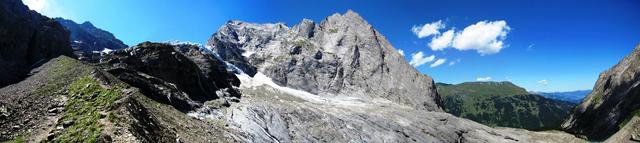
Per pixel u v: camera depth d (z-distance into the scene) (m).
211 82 143.12
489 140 173.00
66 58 94.19
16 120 52.31
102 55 129.50
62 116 53.41
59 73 78.31
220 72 159.50
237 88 166.75
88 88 64.00
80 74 73.25
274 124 117.94
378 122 154.75
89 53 139.12
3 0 105.69
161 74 123.38
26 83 76.38
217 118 105.00
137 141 45.41
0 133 47.28
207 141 72.56
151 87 97.75
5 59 95.62
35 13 122.25
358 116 157.88
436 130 165.62
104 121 48.19
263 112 126.06
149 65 123.25
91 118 49.50
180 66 128.62
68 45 126.38
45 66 92.81
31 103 59.47
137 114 54.44
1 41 98.88
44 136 47.41
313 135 121.56
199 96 124.44
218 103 122.81
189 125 77.81
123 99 56.91
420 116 183.12
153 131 54.28
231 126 101.06
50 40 116.25
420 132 157.75
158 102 86.56
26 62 102.75
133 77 98.19
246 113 119.06
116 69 97.94
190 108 101.81
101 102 57.34
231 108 121.38
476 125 195.12
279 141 107.56
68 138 45.25
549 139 187.62
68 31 131.25
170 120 73.19
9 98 60.56
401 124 161.38
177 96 102.69
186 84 126.12
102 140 43.44
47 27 120.50
